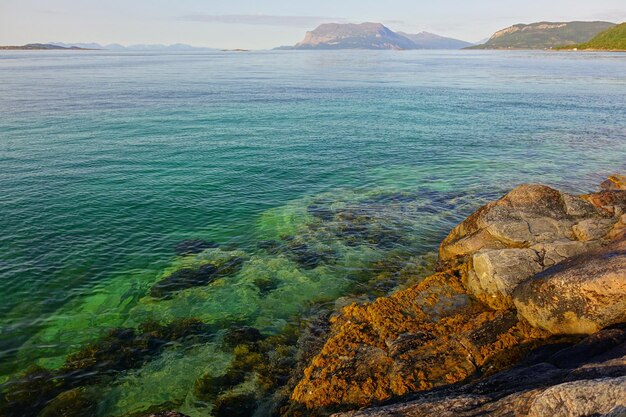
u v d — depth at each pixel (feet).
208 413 32.24
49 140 109.70
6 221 63.57
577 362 27.86
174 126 132.36
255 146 111.14
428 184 85.15
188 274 52.26
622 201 50.75
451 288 41.93
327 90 244.22
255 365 36.81
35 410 32.68
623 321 31.42
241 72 392.47
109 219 66.28
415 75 359.87
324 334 40.32
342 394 30.58
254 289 49.06
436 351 33.53
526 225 47.70
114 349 39.29
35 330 41.81
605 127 137.18
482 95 220.84
